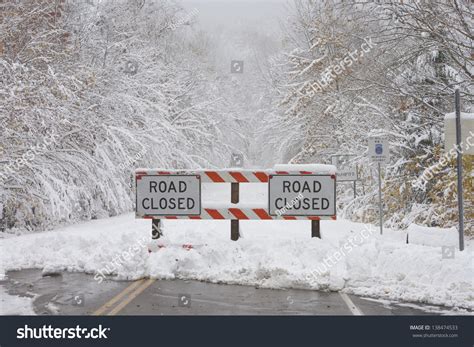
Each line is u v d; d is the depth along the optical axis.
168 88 28.53
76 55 21.06
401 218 18.02
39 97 16.92
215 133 36.22
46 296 8.30
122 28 24.86
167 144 24.16
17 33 18.39
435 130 16.55
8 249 11.65
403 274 9.04
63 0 20.66
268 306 7.72
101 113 20.98
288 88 30.39
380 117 20.22
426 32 14.59
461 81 15.28
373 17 15.66
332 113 24.55
